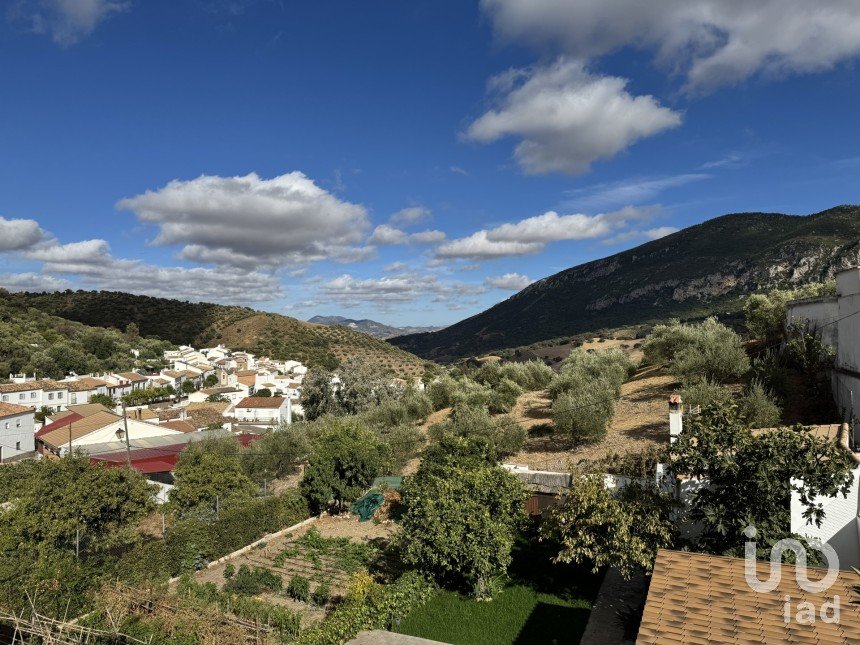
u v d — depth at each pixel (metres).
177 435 45.06
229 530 22.42
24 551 18.09
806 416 21.67
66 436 44.22
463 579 16.80
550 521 15.67
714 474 11.98
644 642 7.80
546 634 13.47
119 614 13.73
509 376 49.31
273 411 65.44
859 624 7.76
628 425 27.80
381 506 26.05
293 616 14.64
